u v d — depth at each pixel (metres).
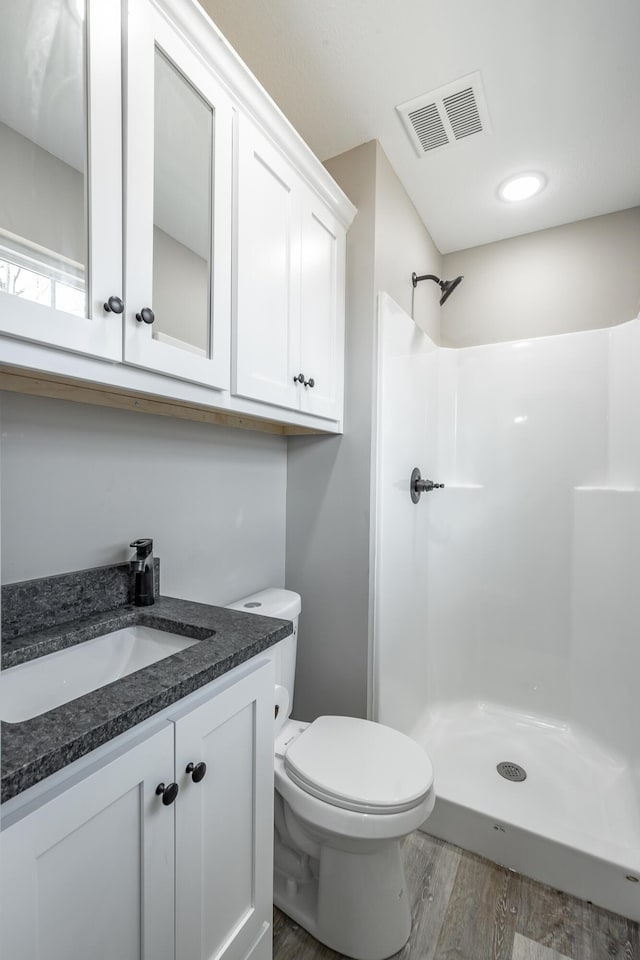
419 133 1.59
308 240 1.41
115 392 0.97
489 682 2.15
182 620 1.02
